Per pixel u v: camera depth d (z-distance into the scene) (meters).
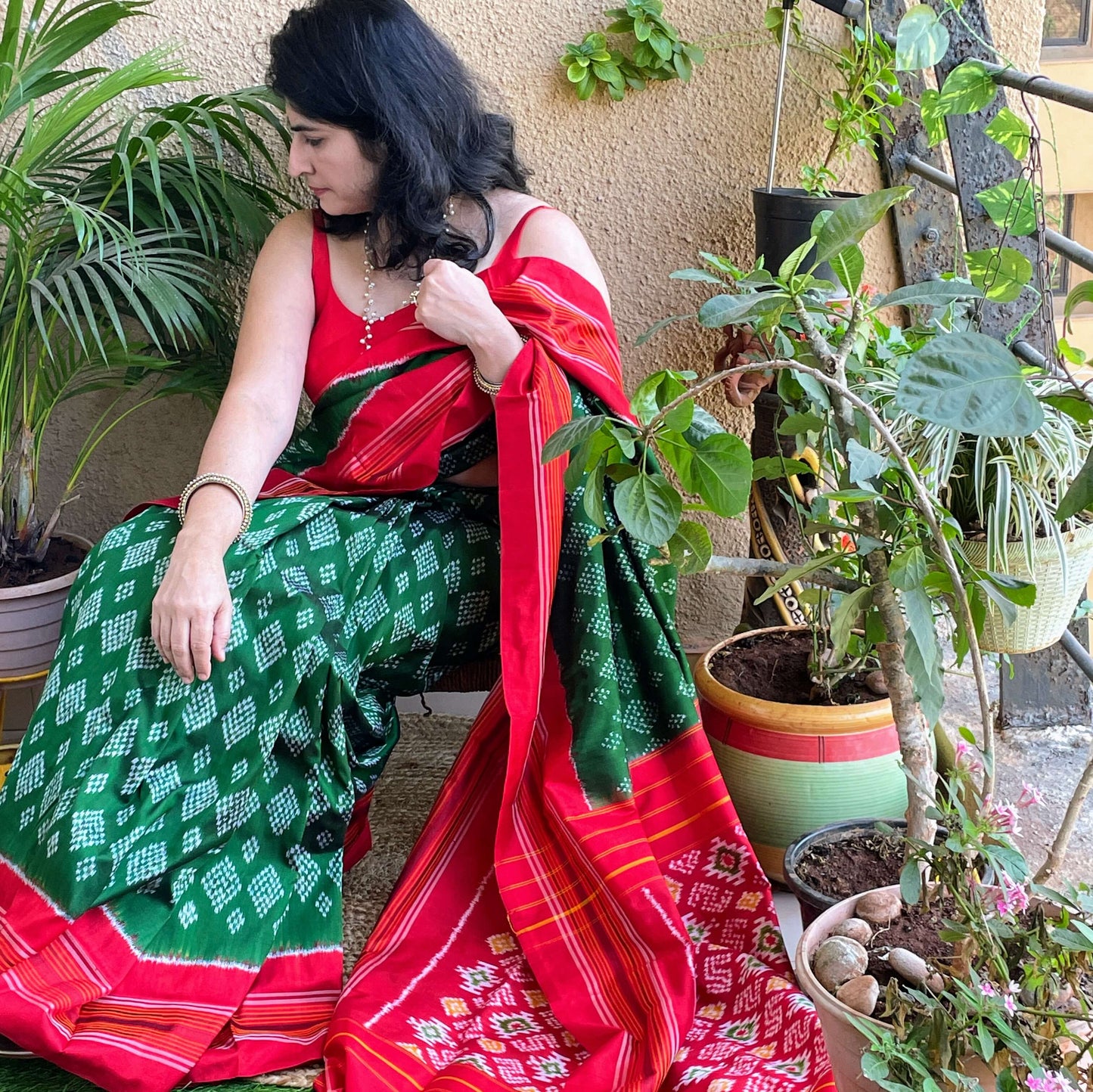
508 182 1.80
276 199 2.21
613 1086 1.31
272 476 1.77
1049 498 1.63
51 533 2.18
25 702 2.23
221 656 1.46
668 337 2.28
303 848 1.53
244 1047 1.37
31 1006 1.29
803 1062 1.30
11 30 1.74
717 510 1.15
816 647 1.71
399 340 1.68
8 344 1.93
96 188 1.99
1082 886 1.11
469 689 1.87
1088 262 1.65
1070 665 2.04
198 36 2.11
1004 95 1.73
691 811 1.63
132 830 1.43
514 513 1.53
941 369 0.97
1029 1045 1.08
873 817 1.65
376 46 1.60
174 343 1.86
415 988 1.45
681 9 2.10
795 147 2.18
